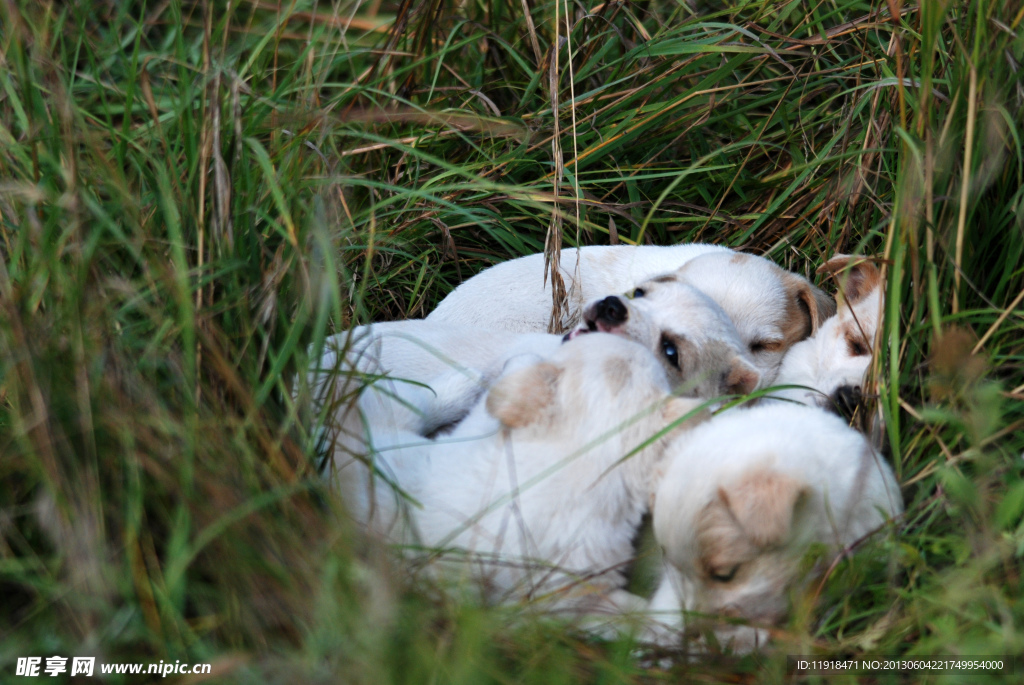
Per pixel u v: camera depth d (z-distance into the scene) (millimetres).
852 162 5746
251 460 3236
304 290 3602
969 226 4344
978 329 4391
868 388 4375
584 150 6609
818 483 3658
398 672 2977
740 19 6785
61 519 3125
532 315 5941
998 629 3143
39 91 3945
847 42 6297
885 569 3500
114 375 3254
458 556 3732
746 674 3270
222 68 3971
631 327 4883
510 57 7227
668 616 3713
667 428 3729
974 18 4613
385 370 4812
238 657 2910
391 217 6293
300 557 3111
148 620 3053
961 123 4332
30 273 3441
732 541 3578
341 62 6914
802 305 5750
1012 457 3869
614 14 6875
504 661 3174
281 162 4387
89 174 3824
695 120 6781
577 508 3914
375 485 3959
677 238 6977
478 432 4332
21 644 3062
